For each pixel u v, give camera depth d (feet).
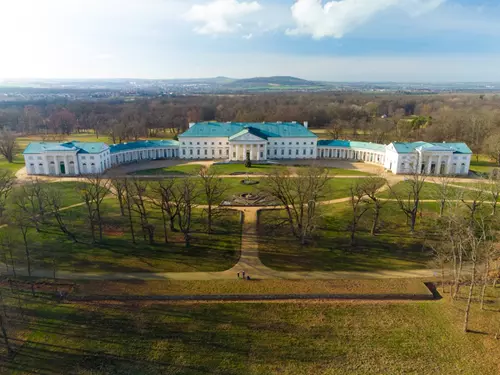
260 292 229.66
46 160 535.60
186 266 265.13
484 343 189.98
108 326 201.36
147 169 575.79
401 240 306.35
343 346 187.93
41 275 252.83
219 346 187.11
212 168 576.20
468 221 321.93
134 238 310.24
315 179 348.79
